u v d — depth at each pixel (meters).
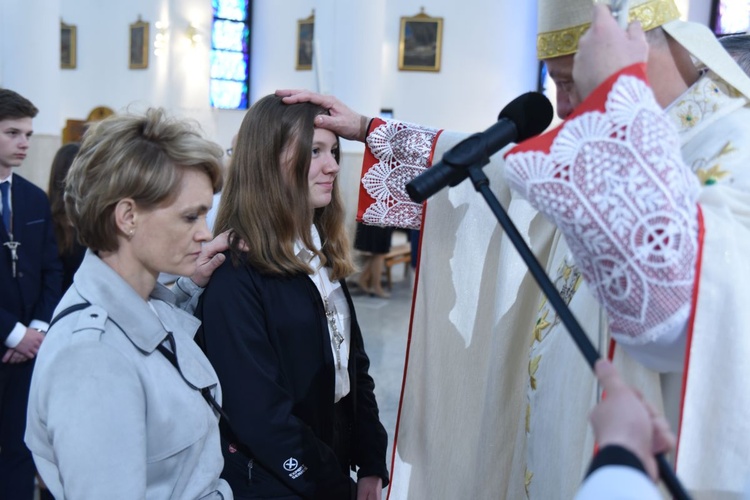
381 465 1.85
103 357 1.11
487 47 12.77
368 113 7.82
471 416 1.77
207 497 1.27
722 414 0.99
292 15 13.08
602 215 0.91
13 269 2.82
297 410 1.63
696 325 0.95
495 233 1.72
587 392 1.21
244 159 1.61
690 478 1.02
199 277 1.61
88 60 14.06
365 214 1.88
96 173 1.17
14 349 2.72
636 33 0.98
